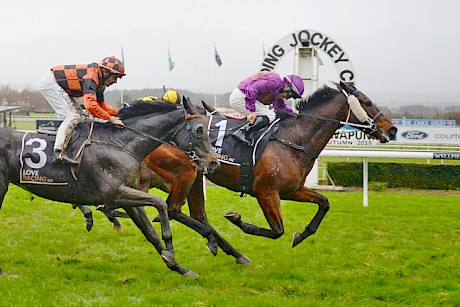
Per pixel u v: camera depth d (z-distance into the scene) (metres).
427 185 11.12
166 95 5.61
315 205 8.32
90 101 4.40
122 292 4.15
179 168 5.01
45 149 4.48
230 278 4.62
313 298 4.22
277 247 5.77
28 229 6.33
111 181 4.40
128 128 4.53
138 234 6.27
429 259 5.37
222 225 6.77
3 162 4.46
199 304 3.93
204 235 5.05
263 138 4.92
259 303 3.96
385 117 5.21
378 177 11.25
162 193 9.18
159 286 4.39
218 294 4.20
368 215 7.58
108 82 4.64
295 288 4.43
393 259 5.39
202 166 4.48
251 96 4.98
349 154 8.26
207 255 5.43
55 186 4.47
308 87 9.91
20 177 4.48
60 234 6.16
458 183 11.01
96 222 6.83
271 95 5.17
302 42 9.72
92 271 4.73
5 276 4.47
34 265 4.93
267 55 9.81
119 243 5.85
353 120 5.18
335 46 9.63
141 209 4.66
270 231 4.91
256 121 4.96
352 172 11.25
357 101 5.09
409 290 4.41
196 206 5.24
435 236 6.44
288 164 4.90
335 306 3.97
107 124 4.58
